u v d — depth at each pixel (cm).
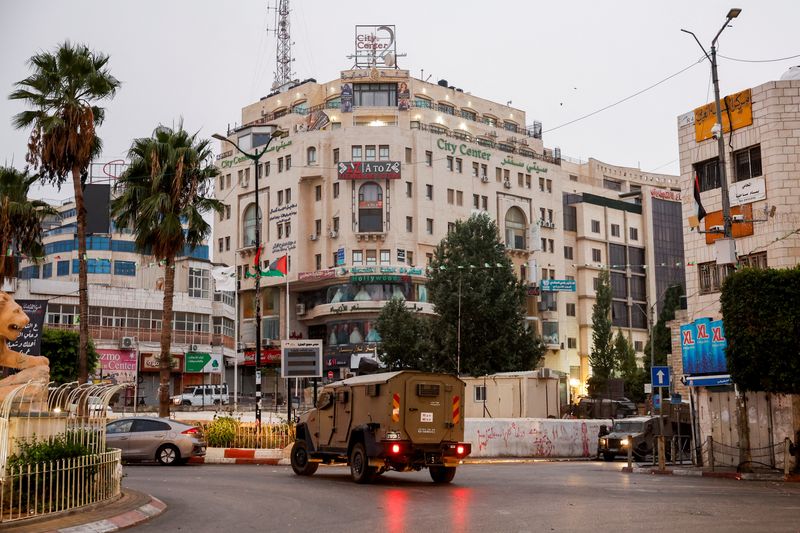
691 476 2378
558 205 10156
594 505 1466
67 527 1141
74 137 3184
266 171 9431
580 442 3847
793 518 1276
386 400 1919
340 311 8412
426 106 9719
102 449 1460
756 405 2553
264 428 3145
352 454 2005
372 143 8838
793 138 3266
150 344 7238
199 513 1392
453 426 1973
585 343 10206
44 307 3161
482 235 7006
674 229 11419
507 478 2202
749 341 2345
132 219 3684
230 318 8250
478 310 6669
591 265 10431
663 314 8644
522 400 4897
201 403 6769
